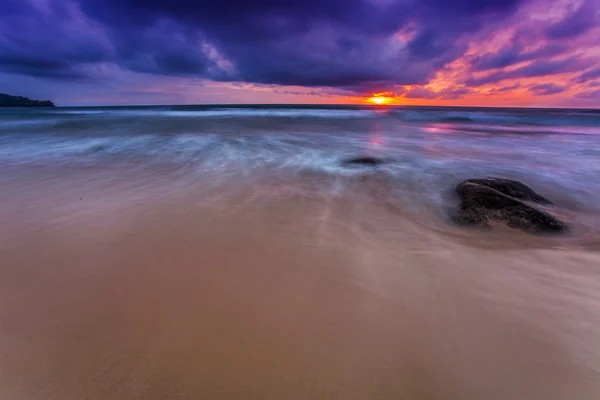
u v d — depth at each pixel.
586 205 6.50
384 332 2.73
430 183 7.64
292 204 6.02
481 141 15.55
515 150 12.75
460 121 30.17
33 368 2.32
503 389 2.23
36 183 7.22
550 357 2.49
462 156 11.30
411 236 4.74
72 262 3.80
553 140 16.05
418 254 4.17
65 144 13.16
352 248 4.29
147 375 2.27
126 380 2.23
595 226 5.27
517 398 2.17
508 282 3.53
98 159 10.02
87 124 23.67
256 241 4.43
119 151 11.51
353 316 2.93
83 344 2.54
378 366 2.39
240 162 9.78
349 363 2.41
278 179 7.82
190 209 5.64
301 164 9.61
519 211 5.16
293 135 17.27
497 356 2.49
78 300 3.09
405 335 2.70
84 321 2.80
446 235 4.81
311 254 4.10
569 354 2.52
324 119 31.88
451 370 2.37
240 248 4.21
